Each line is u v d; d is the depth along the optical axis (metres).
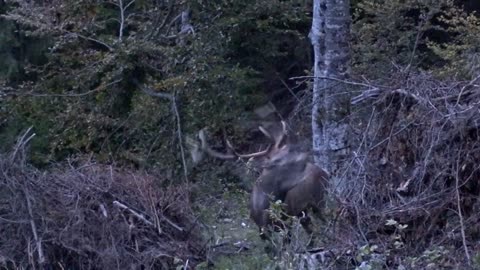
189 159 16.41
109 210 11.25
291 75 23.66
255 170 11.86
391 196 10.22
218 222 13.01
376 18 20.23
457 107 10.01
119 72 17.59
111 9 21.33
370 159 10.46
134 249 11.17
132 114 17.31
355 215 10.05
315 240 10.21
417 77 10.50
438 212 9.90
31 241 11.02
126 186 11.52
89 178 11.46
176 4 18.36
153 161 16.83
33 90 18.14
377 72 17.34
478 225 9.70
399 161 10.30
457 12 20.81
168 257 11.19
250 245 11.70
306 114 14.88
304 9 20.89
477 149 9.86
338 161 11.41
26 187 11.10
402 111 10.40
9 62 24.86
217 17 18.53
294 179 10.97
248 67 20.20
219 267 10.89
